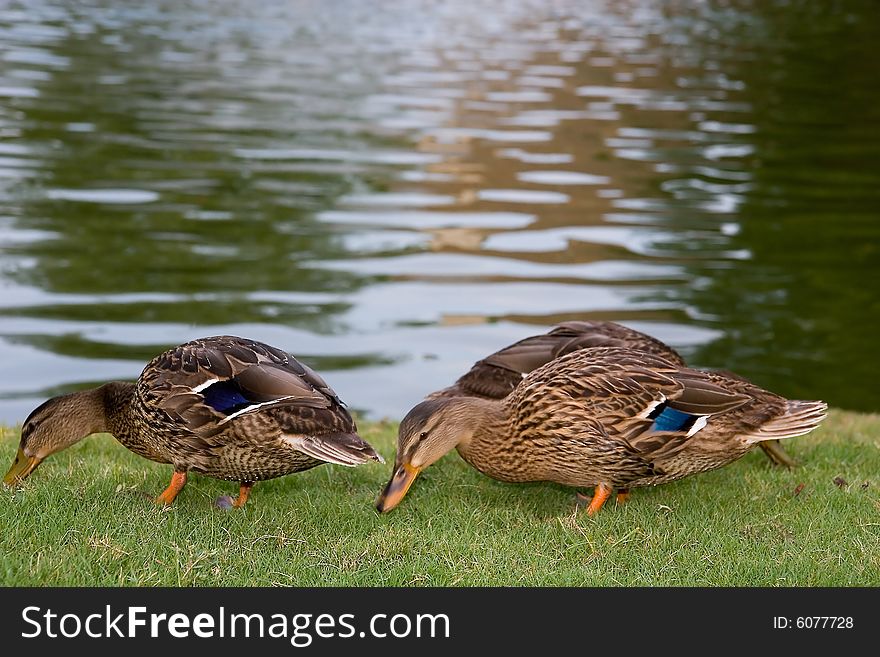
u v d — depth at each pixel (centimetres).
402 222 2030
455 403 746
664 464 726
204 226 1938
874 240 2027
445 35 4616
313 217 2031
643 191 2316
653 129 2906
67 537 641
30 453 746
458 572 630
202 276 1691
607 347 778
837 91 3503
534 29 4906
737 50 4338
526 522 710
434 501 746
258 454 680
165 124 2700
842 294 1731
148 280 1659
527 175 2405
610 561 648
